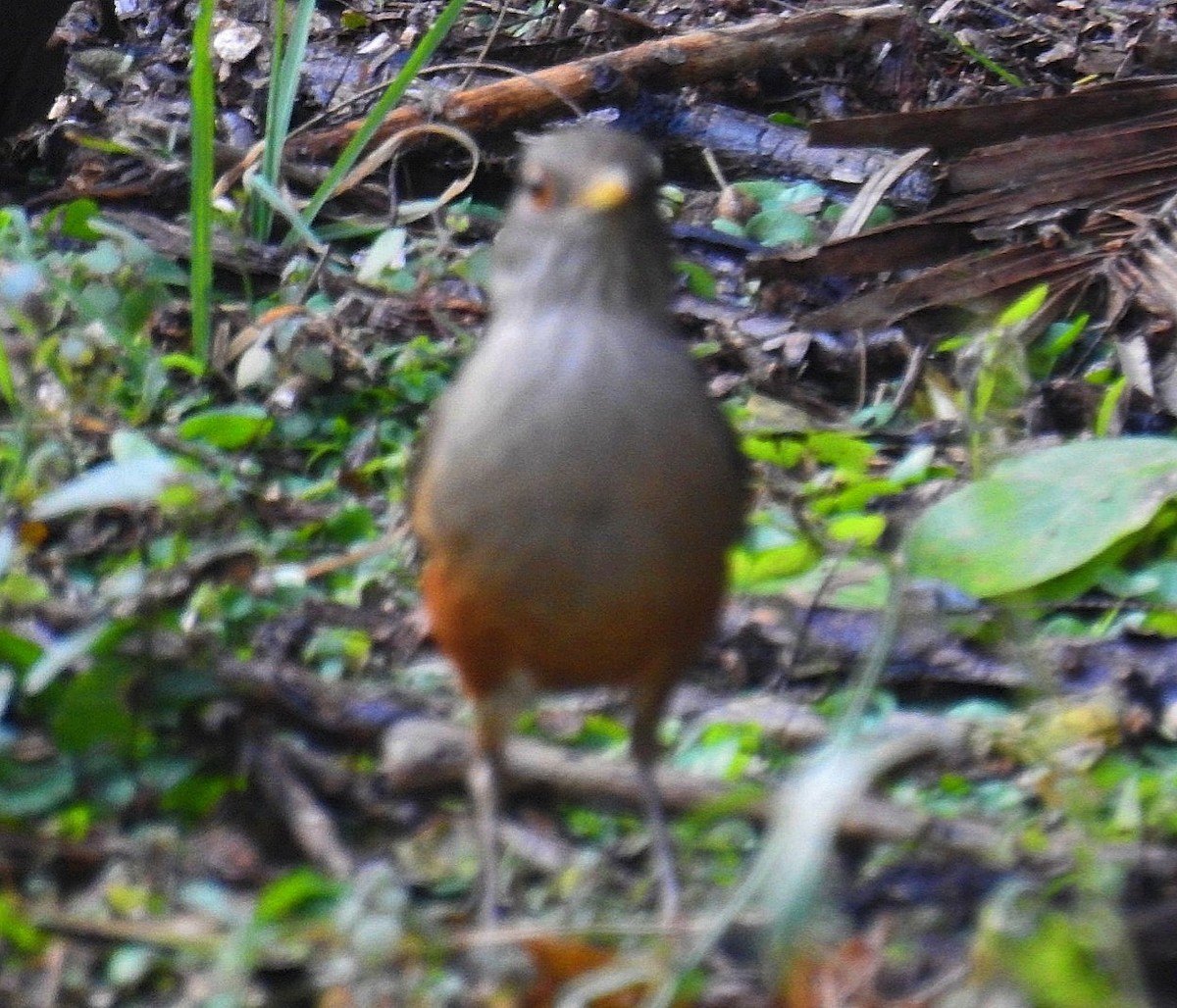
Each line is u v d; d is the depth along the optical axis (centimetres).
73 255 1262
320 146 1537
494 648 763
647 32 1795
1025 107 1504
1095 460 1102
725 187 1563
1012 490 1090
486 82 1703
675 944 720
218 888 768
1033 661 864
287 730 878
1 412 1155
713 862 831
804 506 1130
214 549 943
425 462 773
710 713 950
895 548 1097
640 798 848
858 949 725
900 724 937
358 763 877
